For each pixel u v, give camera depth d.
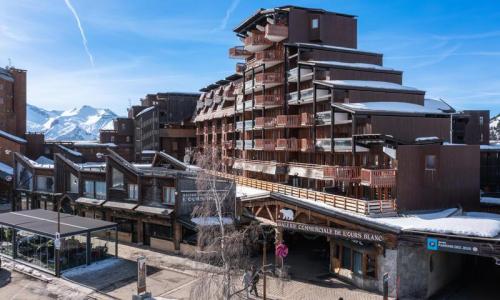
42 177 56.16
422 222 30.34
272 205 36.09
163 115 98.75
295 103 53.81
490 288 31.48
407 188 34.88
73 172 51.94
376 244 29.42
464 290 31.05
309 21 59.06
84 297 29.62
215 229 27.17
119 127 101.00
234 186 39.16
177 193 39.97
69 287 31.53
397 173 34.59
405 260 28.56
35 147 84.44
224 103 78.75
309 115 49.28
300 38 58.41
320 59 52.78
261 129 62.31
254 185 53.06
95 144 96.38
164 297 29.19
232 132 74.12
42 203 56.19
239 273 23.89
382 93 45.66
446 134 43.00
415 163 35.34
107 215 47.81
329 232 31.14
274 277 33.03
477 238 26.02
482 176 63.47
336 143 43.97
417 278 28.66
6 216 42.16
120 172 45.84
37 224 38.38
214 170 30.80
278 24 58.38
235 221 37.47
